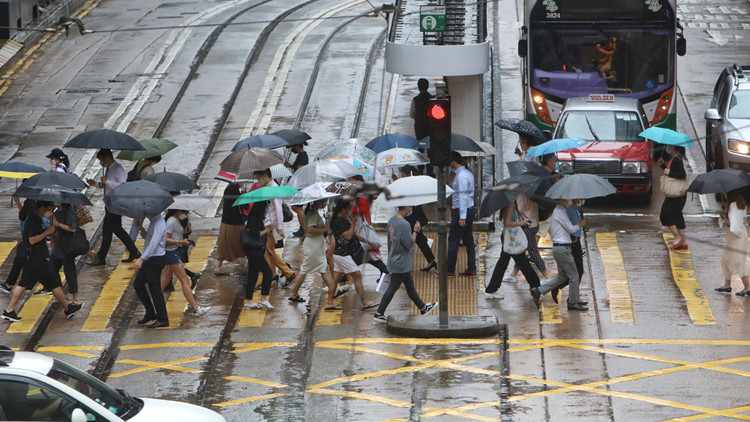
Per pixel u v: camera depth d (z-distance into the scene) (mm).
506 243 50375
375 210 66812
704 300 50938
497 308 50812
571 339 46406
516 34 109250
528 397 40281
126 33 113250
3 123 86250
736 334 46531
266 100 91062
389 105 88875
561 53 72875
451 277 55594
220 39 110188
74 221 51219
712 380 41438
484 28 67812
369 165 56812
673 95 72625
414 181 48688
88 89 94938
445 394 40844
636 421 37688
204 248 61531
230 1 129250
